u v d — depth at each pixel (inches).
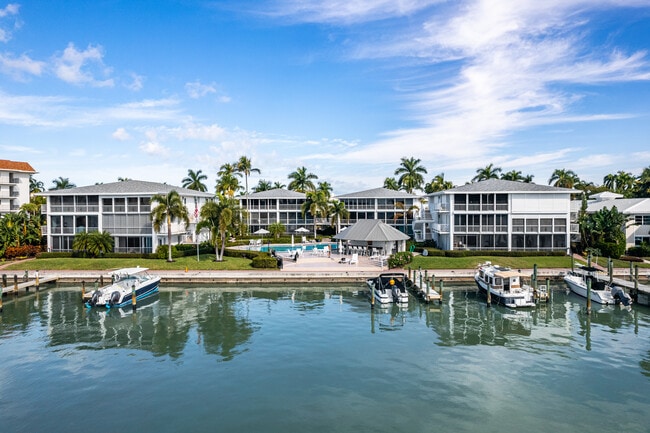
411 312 1376.7
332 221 3412.9
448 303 1507.1
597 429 673.0
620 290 1459.2
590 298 1389.0
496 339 1107.9
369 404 751.1
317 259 2346.2
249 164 4215.1
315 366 921.5
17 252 2262.6
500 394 789.9
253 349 1027.9
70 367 926.4
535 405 748.0
